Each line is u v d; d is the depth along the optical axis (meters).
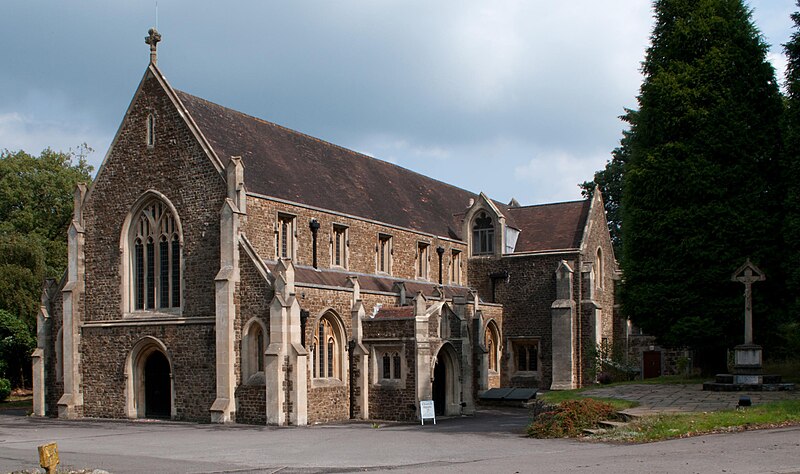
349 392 40.44
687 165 41.03
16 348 57.91
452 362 42.69
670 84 42.06
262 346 37.34
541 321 55.31
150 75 41.69
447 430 32.19
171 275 40.38
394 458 22.92
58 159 76.25
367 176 53.22
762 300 39.88
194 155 39.78
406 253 50.69
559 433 26.36
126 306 41.31
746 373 33.12
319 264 42.97
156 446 27.41
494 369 55.44
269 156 44.16
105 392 41.25
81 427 35.72
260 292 37.25
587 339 54.12
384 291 45.53
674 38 43.25
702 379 41.75
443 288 53.44
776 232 40.16
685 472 17.36
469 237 58.22
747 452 19.44
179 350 39.12
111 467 22.00
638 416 25.56
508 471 18.89
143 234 41.62
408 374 39.31
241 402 37.16
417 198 57.16
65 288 42.19
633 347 60.84
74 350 41.81
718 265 40.41
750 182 40.59
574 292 54.78
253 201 39.09
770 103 41.66
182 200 39.97
